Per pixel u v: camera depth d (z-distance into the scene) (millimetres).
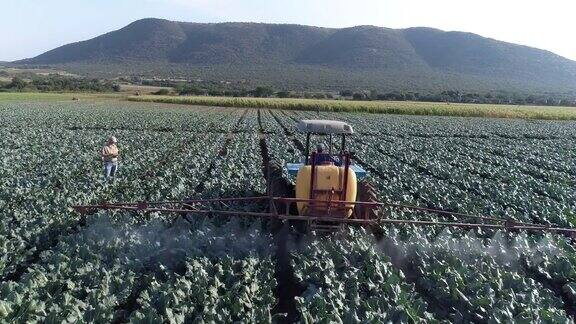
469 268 10891
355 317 8070
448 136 45125
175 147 30562
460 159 29078
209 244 11016
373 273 10055
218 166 22328
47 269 9641
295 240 12289
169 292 8453
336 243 11336
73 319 7586
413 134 45688
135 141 32438
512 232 13844
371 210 12750
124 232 11602
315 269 10242
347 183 12297
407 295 9023
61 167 21109
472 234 12633
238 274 9758
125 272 9648
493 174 24172
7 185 17406
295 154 27031
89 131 38969
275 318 8445
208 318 7957
